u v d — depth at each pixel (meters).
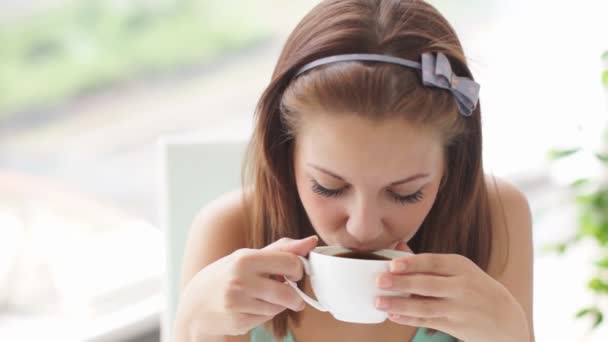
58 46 3.65
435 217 1.13
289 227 1.13
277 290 0.90
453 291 0.89
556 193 2.84
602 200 1.56
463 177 1.09
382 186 0.89
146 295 2.32
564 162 1.67
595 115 1.71
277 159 1.07
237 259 0.91
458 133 0.98
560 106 2.60
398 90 0.87
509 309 0.93
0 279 2.27
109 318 2.15
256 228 1.16
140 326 2.10
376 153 0.87
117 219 2.57
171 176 1.42
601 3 2.79
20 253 2.30
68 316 2.26
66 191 2.66
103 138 3.70
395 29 0.94
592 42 2.76
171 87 3.86
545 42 3.00
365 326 1.22
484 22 3.50
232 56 3.88
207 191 1.43
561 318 2.36
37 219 2.42
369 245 0.96
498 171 2.88
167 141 1.42
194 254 1.24
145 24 3.77
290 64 0.96
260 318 0.94
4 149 3.59
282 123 1.01
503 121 3.04
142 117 3.75
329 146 0.88
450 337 1.22
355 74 0.88
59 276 2.29
